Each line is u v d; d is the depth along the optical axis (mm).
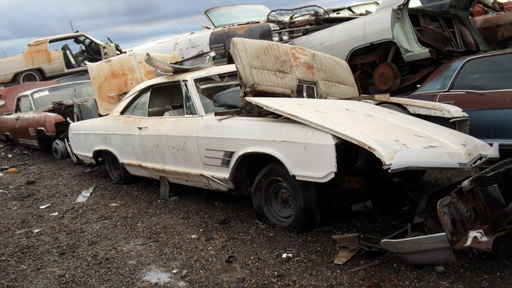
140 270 3686
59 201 6020
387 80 7316
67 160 8977
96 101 7938
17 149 10852
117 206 5496
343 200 4613
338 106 4297
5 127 10547
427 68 7191
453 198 3057
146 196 5762
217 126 4418
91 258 4000
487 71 5176
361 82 7891
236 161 4211
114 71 7953
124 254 4031
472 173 3365
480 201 3238
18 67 14758
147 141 5297
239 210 4848
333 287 3139
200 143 4562
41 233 4789
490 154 3635
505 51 5129
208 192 5613
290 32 8680
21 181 7527
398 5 7016
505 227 3150
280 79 4570
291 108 3898
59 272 3768
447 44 7680
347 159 3812
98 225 4879
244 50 4391
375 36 7211
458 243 2969
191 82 4941
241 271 3500
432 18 7867
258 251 3805
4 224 5215
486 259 3273
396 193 4633
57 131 8906
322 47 7969
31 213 5586
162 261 3812
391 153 3189
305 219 3902
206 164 4574
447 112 4559
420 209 3406
